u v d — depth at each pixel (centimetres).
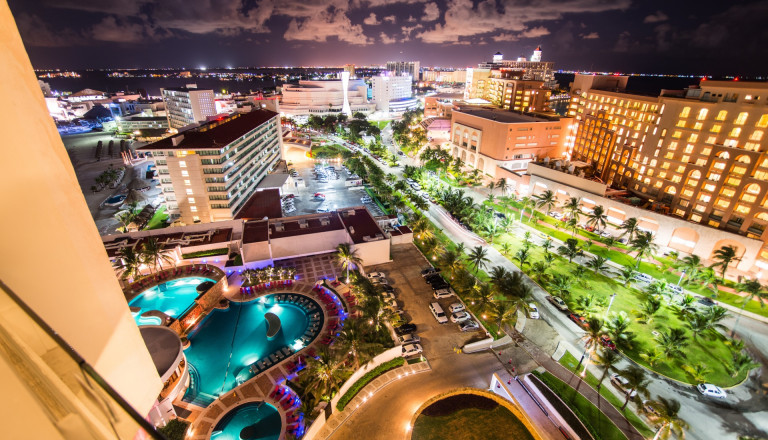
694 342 7731
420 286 9281
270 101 18812
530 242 11369
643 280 9731
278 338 7788
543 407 6122
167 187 11762
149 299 8700
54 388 530
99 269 930
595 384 6738
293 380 6569
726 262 9056
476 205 14112
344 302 8550
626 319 7906
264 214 12469
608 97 15388
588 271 10175
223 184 11775
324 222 10794
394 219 12312
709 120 10938
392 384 6612
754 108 9900
